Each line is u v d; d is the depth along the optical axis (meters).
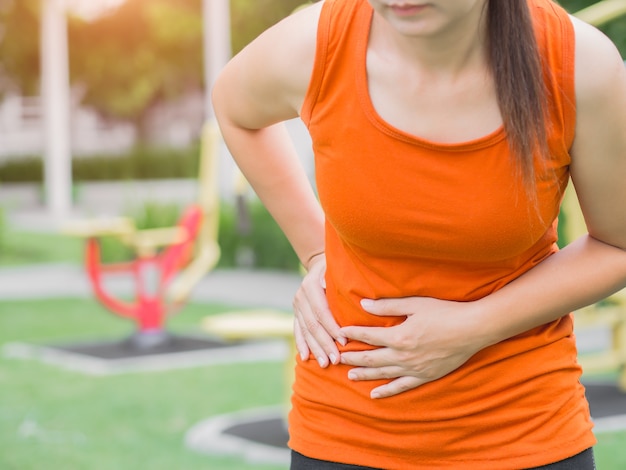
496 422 2.37
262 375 8.54
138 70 39.12
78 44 38.25
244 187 7.06
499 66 2.12
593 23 5.93
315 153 2.37
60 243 20.28
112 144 42.91
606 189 2.29
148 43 38.25
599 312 6.78
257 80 2.51
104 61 38.66
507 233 2.23
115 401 7.63
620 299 6.73
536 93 2.12
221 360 9.26
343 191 2.29
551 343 2.44
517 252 2.29
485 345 2.35
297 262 15.57
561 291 2.35
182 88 41.19
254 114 2.64
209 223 10.08
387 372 2.41
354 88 2.25
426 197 2.22
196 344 10.02
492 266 2.35
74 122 42.22
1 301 13.69
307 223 2.80
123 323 11.74
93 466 5.89
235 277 15.19
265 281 14.65
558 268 2.38
